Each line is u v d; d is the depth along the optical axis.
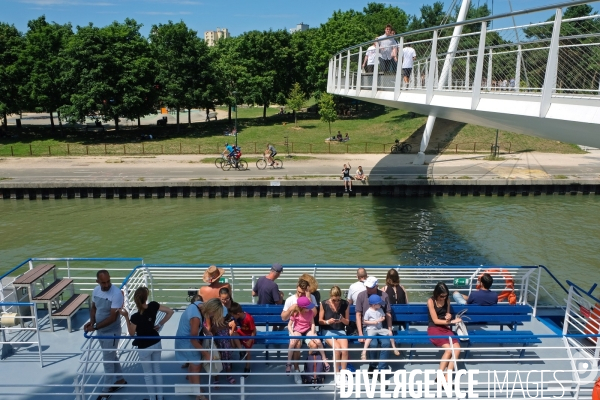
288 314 7.32
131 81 55.19
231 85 64.31
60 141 51.97
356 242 21.66
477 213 27.48
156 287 15.04
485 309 8.21
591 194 32.41
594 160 40.47
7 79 53.88
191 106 60.47
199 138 53.03
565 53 6.92
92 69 53.31
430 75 9.98
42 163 40.41
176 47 58.41
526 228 24.09
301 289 7.23
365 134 53.25
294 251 20.36
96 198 32.00
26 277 8.74
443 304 7.55
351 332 8.05
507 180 32.25
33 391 7.15
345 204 30.14
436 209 28.56
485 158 41.38
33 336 8.68
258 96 63.19
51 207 29.56
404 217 26.52
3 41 55.78
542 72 7.66
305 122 62.06
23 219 26.56
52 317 8.59
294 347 7.09
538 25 7.32
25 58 54.69
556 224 24.89
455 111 9.41
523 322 9.12
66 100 55.88
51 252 20.53
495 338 7.39
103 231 23.84
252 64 65.06
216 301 6.82
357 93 17.72
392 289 8.35
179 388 6.61
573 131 6.24
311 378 7.12
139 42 56.22
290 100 59.34
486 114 7.73
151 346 6.62
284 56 65.44
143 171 36.31
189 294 10.16
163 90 58.12
